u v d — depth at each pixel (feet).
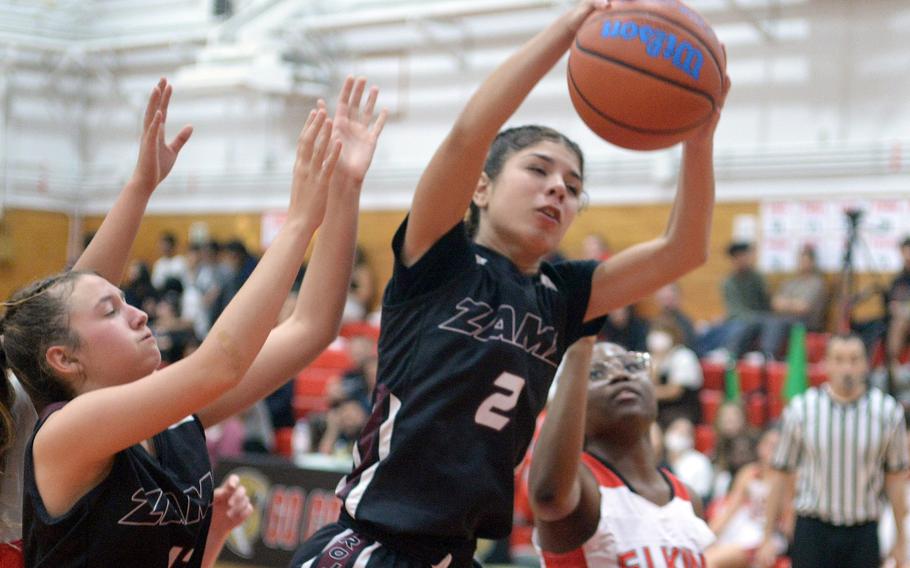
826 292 28.94
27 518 6.31
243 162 42.11
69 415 6.07
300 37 39.06
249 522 21.89
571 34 6.70
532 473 8.39
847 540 17.30
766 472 19.27
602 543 8.60
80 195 46.70
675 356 26.08
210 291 35.73
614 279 7.76
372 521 6.82
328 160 6.58
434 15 36.24
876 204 29.86
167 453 6.88
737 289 29.40
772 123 31.50
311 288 7.90
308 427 27.86
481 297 7.00
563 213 7.29
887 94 29.91
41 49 44.88
